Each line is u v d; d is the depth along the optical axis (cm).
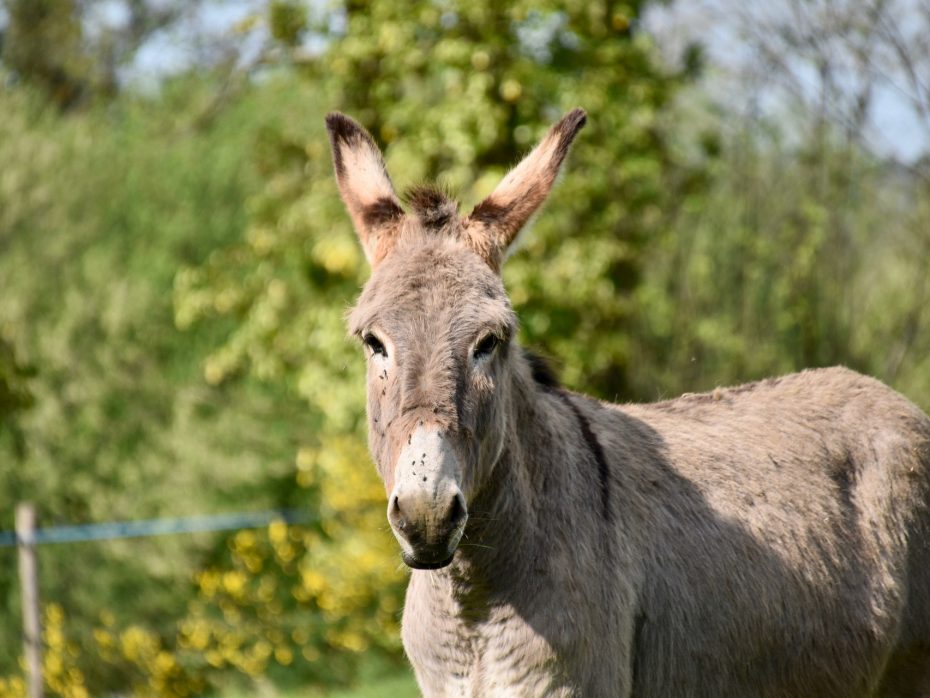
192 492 4916
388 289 1352
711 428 1702
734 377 3466
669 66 3903
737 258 3559
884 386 1811
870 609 1658
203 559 4806
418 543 1241
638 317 3631
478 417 1316
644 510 1554
